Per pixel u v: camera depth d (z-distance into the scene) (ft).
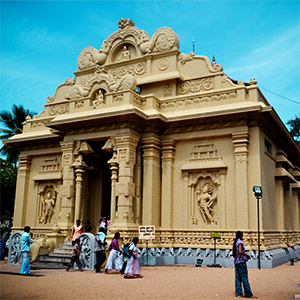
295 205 79.71
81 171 61.87
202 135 58.03
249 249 51.08
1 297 29.78
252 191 53.57
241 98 56.85
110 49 70.03
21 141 73.10
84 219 64.28
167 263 56.39
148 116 57.98
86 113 61.26
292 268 50.24
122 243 53.52
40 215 70.64
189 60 63.57
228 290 32.96
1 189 100.83
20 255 52.24
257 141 54.65
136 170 58.75
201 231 56.39
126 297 29.45
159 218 59.11
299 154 83.30
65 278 39.63
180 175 59.62
